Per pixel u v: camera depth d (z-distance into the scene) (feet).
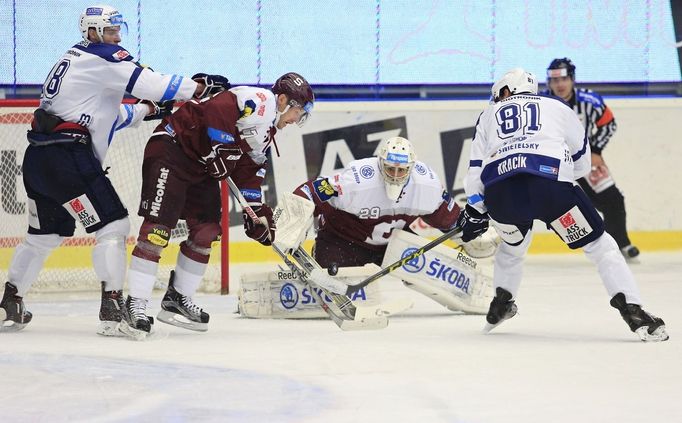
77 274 64.18
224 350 37.24
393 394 29.01
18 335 41.63
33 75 73.41
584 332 42.24
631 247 74.84
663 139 81.25
